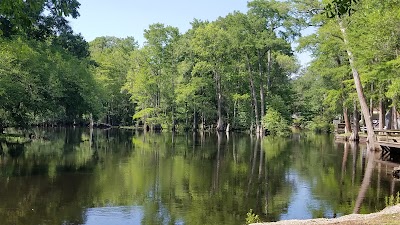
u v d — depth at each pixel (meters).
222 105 68.25
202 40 59.66
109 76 77.12
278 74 64.25
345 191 17.17
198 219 12.89
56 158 26.03
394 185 18.44
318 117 69.00
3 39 23.00
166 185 18.17
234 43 55.53
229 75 60.38
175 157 28.28
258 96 62.75
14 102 33.78
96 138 45.38
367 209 14.13
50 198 15.17
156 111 66.12
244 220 12.81
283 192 16.95
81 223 12.22
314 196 16.23
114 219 12.75
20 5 8.28
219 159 27.56
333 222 10.53
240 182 19.14
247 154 30.80
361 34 25.88
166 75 66.44
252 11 56.06
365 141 44.28
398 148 28.36
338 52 33.91
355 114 44.75
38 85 36.69
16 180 18.25
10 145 33.03
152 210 13.92
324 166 24.50
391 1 21.91
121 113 81.25
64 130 61.91
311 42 34.03
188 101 62.38
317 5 33.28
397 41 23.00
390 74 24.95
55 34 47.72
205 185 18.31
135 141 42.03
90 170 21.59
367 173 21.84
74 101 45.50
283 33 55.91
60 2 10.63
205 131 65.25
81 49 53.97
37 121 64.75
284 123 54.94
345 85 44.53
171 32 67.81
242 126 66.06
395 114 40.12
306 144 40.69
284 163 25.81
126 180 19.14
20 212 13.17
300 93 79.56
